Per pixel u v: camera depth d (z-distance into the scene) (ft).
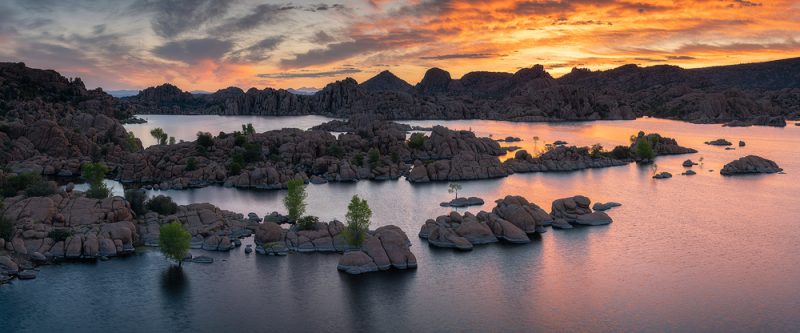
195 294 341.62
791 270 391.04
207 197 628.28
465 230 447.01
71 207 445.37
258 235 426.92
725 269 392.68
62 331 295.89
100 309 320.29
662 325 306.96
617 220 527.40
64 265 380.37
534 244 446.19
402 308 326.24
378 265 385.29
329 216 536.42
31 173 543.39
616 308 327.67
